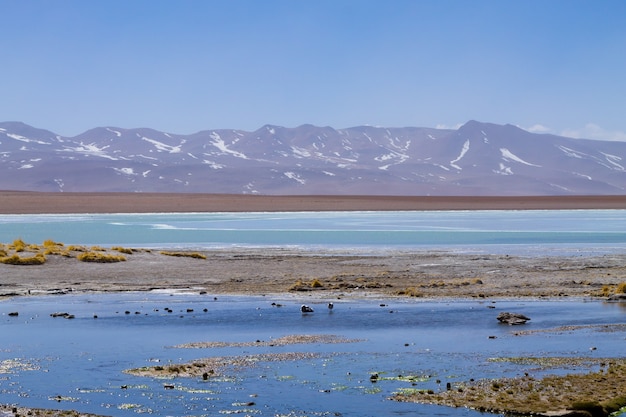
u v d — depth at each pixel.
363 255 61.97
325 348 25.48
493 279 45.44
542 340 26.73
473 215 147.25
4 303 36.84
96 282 44.72
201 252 65.12
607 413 18.06
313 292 40.72
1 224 112.81
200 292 40.69
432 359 23.69
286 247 71.62
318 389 20.17
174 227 105.88
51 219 127.81
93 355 24.45
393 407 18.50
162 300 37.84
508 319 30.45
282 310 34.12
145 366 22.89
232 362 23.34
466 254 62.88
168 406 18.62
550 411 17.86
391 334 28.03
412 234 90.94
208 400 19.16
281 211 165.50
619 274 47.16
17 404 18.86
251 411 18.23
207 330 29.03
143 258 54.75
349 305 35.75
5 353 24.78
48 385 20.67
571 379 20.91
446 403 18.80
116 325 30.25
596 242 77.25
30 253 54.22
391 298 38.22
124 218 132.25
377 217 138.25
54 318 32.03
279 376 21.59
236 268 51.50
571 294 39.09
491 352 24.73
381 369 22.39
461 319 31.39
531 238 83.75
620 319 31.16
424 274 48.34
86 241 81.12
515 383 20.59
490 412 18.08
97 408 18.52
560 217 136.75
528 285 42.59
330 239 83.19
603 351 24.80
